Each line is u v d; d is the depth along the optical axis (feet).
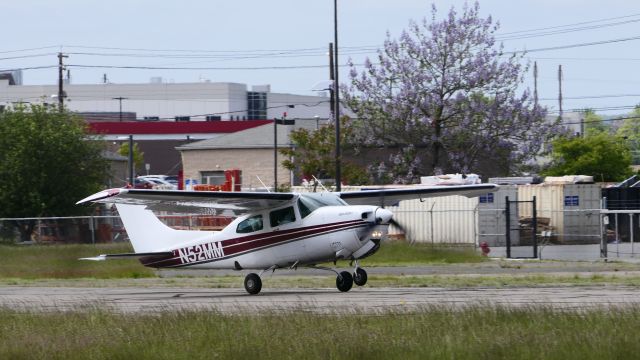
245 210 266.98
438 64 646.33
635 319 164.45
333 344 146.61
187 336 161.58
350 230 252.01
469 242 469.16
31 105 597.93
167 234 279.49
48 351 153.99
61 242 462.60
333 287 284.20
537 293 241.96
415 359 136.46
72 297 269.44
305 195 263.08
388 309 194.29
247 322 175.22
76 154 576.20
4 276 366.02
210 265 273.75
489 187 292.20
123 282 324.80
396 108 644.27
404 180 651.66
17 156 562.25
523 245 482.69
